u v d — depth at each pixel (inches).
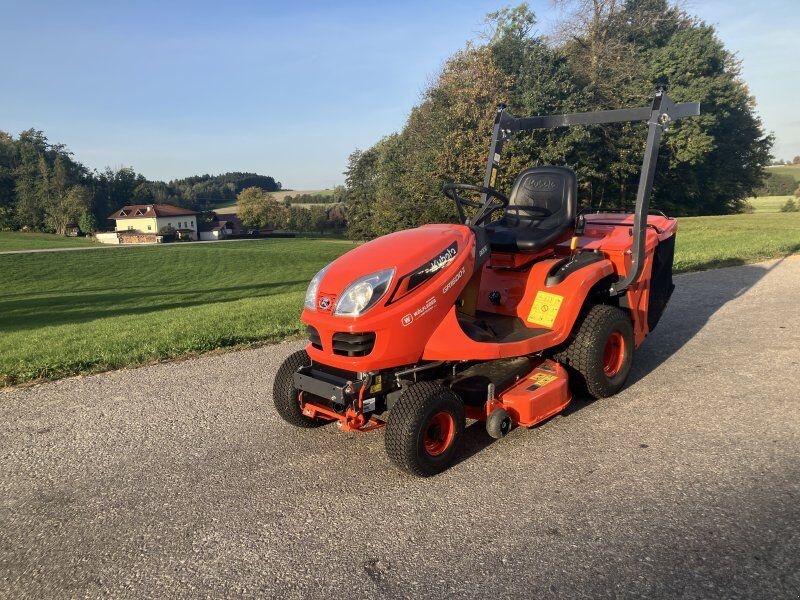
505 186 1077.8
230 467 156.2
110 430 185.8
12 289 1393.9
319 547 117.8
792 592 97.1
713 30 1541.6
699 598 96.7
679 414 173.5
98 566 115.0
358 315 136.9
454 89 1238.9
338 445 167.3
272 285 1282.0
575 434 164.1
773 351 229.1
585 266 179.9
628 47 1400.1
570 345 179.3
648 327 222.2
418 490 139.3
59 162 4360.2
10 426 192.4
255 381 230.7
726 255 491.5
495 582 103.8
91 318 828.0
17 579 111.7
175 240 3661.4
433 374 158.7
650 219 236.5
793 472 135.8
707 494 128.6
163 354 272.7
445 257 148.9
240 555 116.4
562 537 116.2
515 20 1344.7
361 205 2354.8
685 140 1423.5
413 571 108.4
